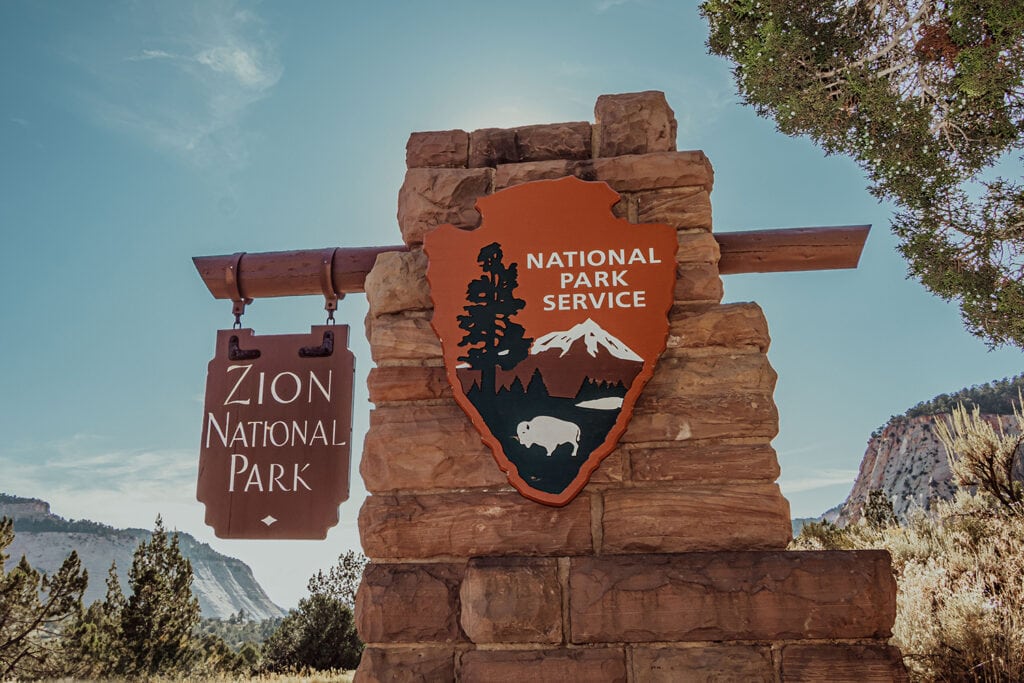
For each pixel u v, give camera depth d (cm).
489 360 302
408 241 331
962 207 765
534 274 310
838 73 827
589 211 315
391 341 316
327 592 2272
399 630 280
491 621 271
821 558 268
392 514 293
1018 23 691
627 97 339
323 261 358
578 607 271
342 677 1524
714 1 875
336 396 343
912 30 830
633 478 288
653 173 323
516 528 285
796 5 831
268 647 2278
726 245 349
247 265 360
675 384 296
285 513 332
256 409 344
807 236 347
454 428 300
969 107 797
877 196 823
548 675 266
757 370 294
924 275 785
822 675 257
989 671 436
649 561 274
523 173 330
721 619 264
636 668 264
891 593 262
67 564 1759
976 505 794
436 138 345
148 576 2183
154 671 2031
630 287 304
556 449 288
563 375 297
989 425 802
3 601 1647
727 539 277
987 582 568
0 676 1587
